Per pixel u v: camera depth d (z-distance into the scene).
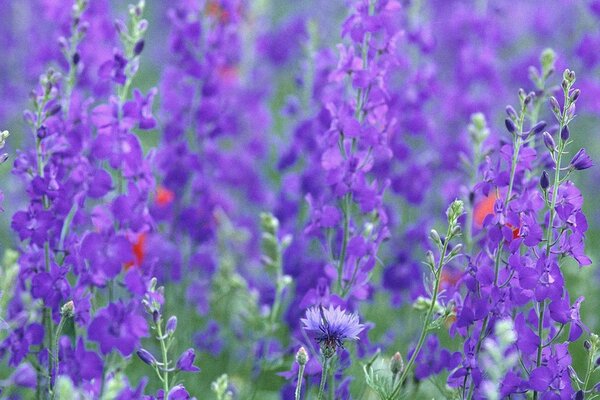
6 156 6.41
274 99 17.03
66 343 6.44
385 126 7.31
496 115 14.02
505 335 5.28
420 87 10.83
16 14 16.97
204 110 10.03
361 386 8.46
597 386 6.15
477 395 6.27
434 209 12.01
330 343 6.09
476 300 6.13
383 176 10.40
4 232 12.20
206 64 10.05
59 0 9.59
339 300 7.00
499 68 14.38
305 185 9.77
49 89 6.71
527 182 6.44
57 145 6.88
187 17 10.12
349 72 7.20
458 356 6.28
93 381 6.06
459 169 11.43
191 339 9.89
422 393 8.44
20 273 6.81
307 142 10.38
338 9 17.30
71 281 8.42
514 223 6.02
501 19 14.84
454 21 13.99
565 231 6.05
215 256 10.52
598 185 13.93
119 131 6.37
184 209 9.93
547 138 5.95
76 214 6.92
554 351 6.07
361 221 7.99
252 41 14.78
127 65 6.55
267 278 10.73
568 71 5.91
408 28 10.73
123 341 5.68
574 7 14.91
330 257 7.32
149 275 6.07
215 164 10.49
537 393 6.06
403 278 9.74
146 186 6.34
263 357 8.88
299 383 6.01
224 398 6.56
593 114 14.16
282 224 10.23
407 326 9.92
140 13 6.68
